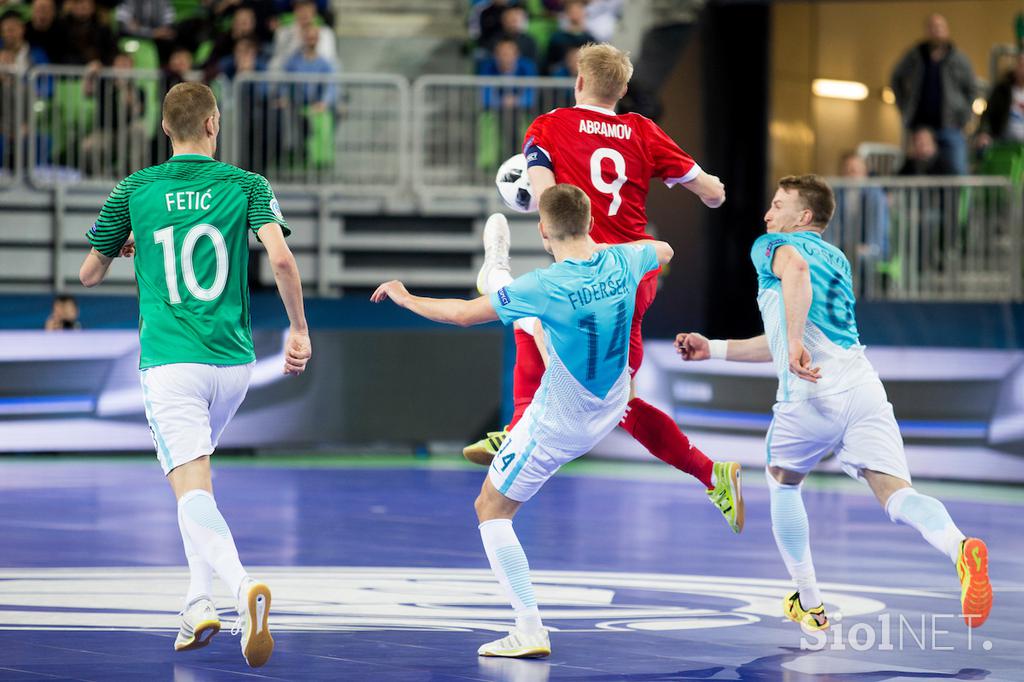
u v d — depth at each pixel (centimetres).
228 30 3403
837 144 4128
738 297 3534
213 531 1009
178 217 1069
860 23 4131
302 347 1084
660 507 2216
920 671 1073
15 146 3192
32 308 3031
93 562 1581
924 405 2692
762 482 2623
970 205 3148
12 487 2342
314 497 2292
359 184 3441
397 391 3066
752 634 1227
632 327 1203
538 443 1110
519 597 1119
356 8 3881
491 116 3344
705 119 3544
